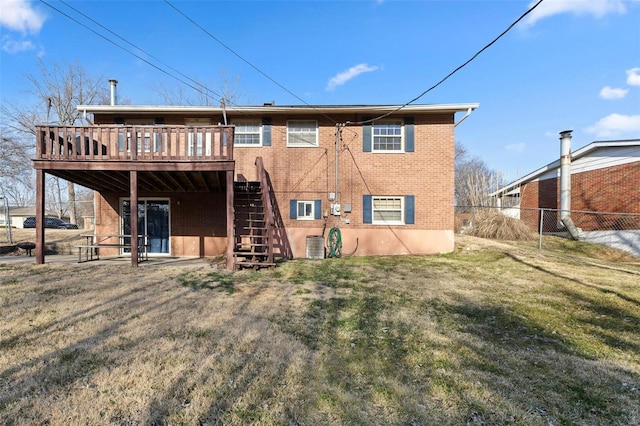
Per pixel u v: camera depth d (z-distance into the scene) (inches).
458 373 137.3
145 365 138.4
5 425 99.4
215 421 103.7
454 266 379.6
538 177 767.7
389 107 455.8
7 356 144.5
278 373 134.4
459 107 451.2
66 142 345.1
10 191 1137.4
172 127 347.3
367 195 474.3
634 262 497.7
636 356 158.2
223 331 178.5
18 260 397.7
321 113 472.4
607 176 600.4
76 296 239.8
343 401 115.3
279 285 284.5
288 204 474.6
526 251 470.9
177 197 480.4
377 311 218.5
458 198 1357.0
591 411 112.6
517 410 111.7
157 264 379.9
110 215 481.4
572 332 188.5
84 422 101.7
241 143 478.0
